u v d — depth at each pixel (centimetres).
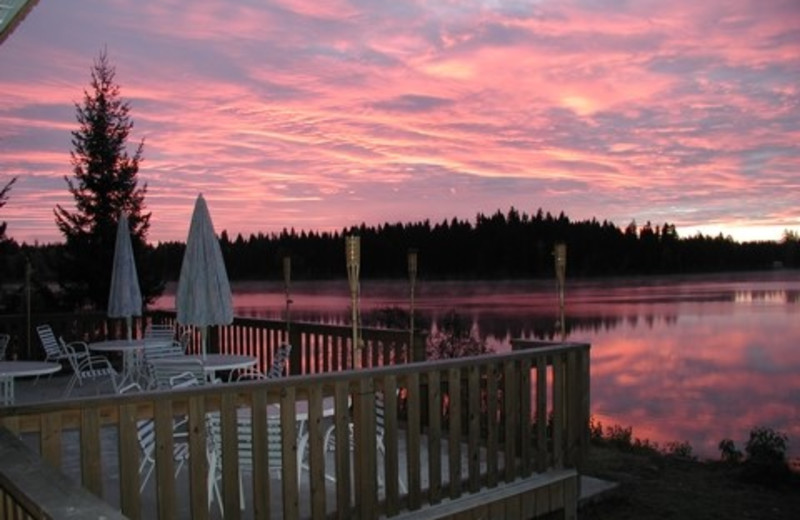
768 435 734
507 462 509
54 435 319
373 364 722
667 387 1252
